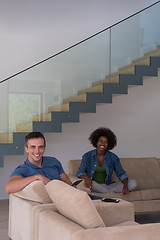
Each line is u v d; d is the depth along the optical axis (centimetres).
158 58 593
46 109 535
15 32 642
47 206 267
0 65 630
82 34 681
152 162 493
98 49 571
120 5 707
